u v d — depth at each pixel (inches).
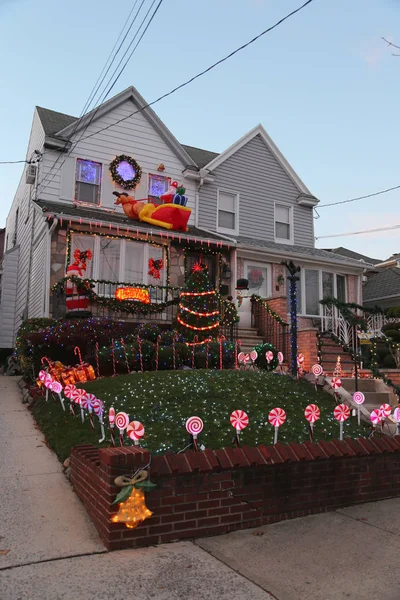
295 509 192.1
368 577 143.2
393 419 253.9
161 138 644.1
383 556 157.8
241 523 177.8
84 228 504.1
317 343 403.2
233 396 289.6
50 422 276.5
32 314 578.2
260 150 740.7
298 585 137.4
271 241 723.4
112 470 157.6
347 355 434.9
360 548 163.6
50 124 597.3
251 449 189.0
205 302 459.8
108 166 596.1
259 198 726.5
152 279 544.4
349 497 208.1
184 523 166.2
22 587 128.2
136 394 287.1
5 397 377.1
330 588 136.3
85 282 463.2
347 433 261.0
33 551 148.9
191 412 257.3
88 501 176.9
